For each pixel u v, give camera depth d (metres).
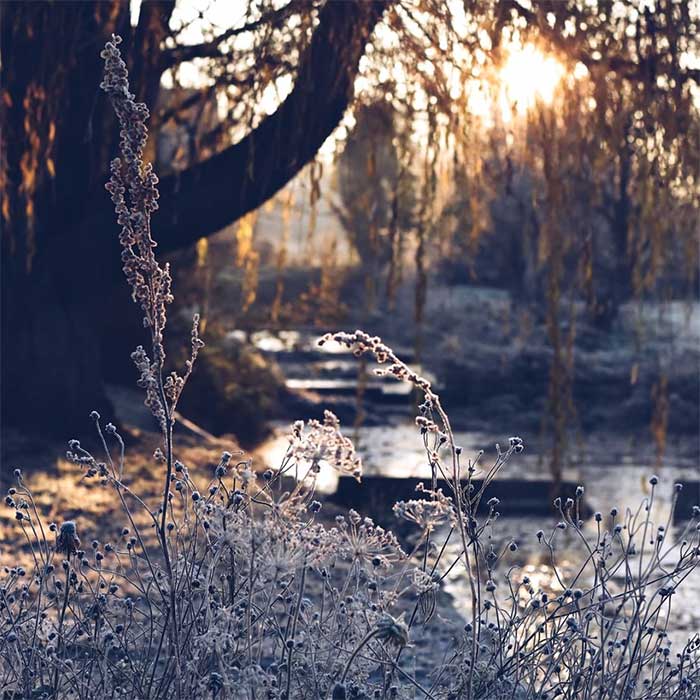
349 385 28.44
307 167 12.89
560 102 11.33
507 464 18.66
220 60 12.61
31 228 11.98
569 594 3.51
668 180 11.25
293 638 3.03
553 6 10.77
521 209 13.10
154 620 3.63
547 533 12.55
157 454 3.51
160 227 12.97
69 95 12.95
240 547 2.99
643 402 24.16
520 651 3.49
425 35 11.27
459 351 29.94
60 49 12.14
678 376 25.22
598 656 3.54
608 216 21.28
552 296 12.35
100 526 9.12
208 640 2.94
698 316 33.06
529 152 11.91
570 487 14.76
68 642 3.54
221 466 3.20
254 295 13.97
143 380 2.92
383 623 2.71
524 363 27.62
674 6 10.80
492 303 35.88
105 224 13.59
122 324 20.03
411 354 31.95
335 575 6.77
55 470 11.68
